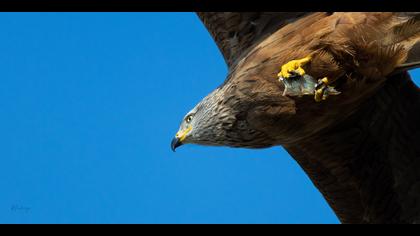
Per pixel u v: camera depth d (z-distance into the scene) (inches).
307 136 602.9
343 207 665.0
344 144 644.7
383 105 632.4
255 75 577.9
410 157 636.7
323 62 559.2
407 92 628.1
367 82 570.9
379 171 646.5
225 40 629.3
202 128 616.4
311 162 663.8
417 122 630.5
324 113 581.6
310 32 566.9
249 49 612.4
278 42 577.9
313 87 556.4
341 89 569.3
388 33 553.6
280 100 573.9
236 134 602.9
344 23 558.6
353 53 556.1
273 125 584.7
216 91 609.9
